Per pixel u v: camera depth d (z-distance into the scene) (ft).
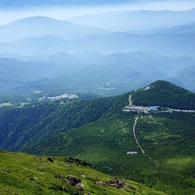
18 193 300.20
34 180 365.40
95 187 449.06
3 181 320.70
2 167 367.25
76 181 449.06
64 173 474.08
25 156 548.31
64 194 365.81
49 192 344.90
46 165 505.25
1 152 518.37
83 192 409.90
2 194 283.18
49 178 401.29
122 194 479.41
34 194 318.45
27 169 404.16
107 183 538.88
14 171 368.89
